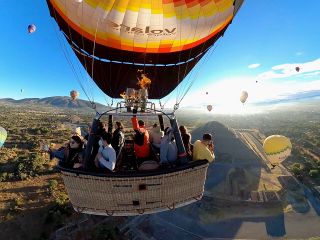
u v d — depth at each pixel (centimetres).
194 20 836
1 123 14388
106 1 774
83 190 656
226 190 5119
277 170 6056
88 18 798
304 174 5766
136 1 785
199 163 671
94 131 680
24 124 14125
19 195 4294
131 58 895
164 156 680
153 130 795
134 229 3903
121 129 788
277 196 4906
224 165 6212
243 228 4078
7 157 5988
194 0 807
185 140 737
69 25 825
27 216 3869
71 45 901
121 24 812
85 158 660
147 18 813
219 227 4094
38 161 5441
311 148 8469
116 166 734
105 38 840
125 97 774
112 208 655
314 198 4894
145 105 762
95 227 3822
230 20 890
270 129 12938
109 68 911
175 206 676
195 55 931
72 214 3962
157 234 3862
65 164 720
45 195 4297
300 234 3947
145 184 644
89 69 924
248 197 4884
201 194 700
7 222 3756
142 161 740
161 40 861
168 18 819
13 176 4825
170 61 917
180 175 661
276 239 3853
